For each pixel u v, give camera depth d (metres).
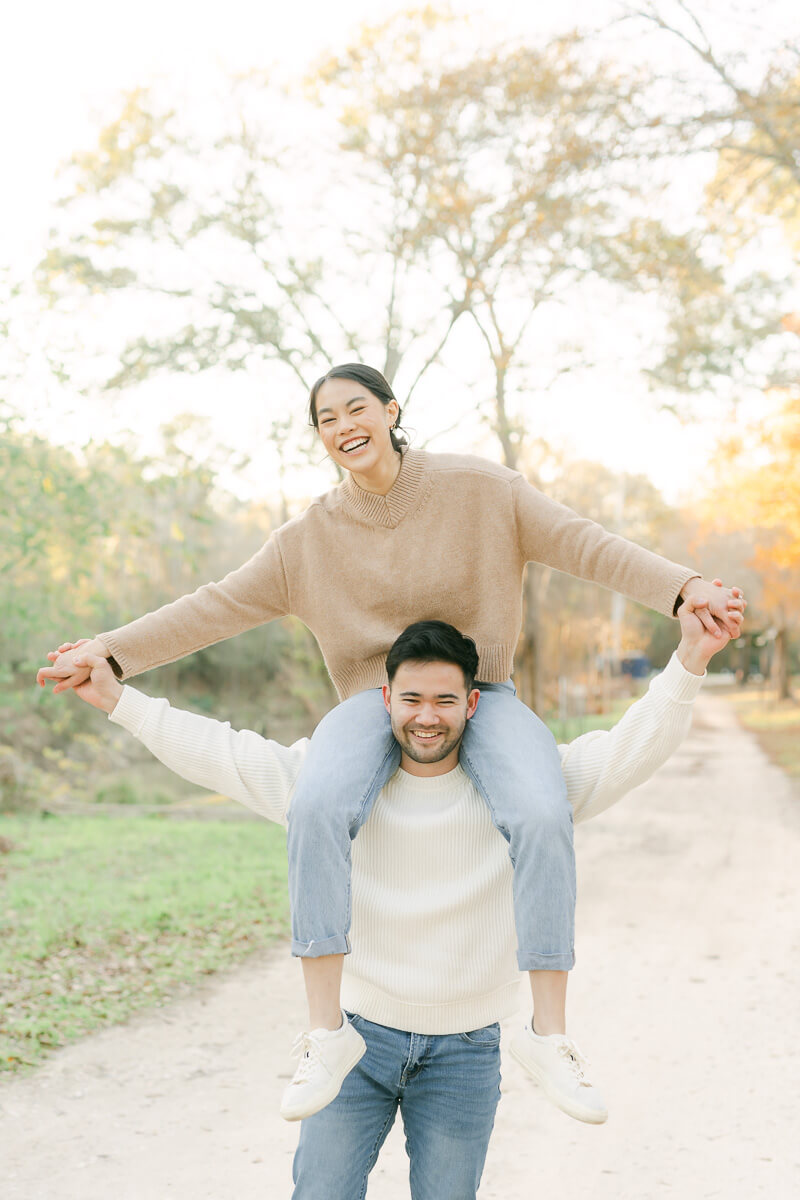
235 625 2.56
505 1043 5.41
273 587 2.57
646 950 7.22
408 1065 2.28
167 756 2.45
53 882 8.89
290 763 2.47
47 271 15.11
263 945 7.23
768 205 15.46
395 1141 4.28
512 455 23.11
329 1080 2.00
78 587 12.10
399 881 2.29
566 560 2.44
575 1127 4.32
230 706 30.22
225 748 2.43
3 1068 4.79
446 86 15.21
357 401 2.37
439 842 2.27
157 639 2.48
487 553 2.46
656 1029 5.55
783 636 49.91
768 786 18.89
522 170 15.61
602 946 7.36
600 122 13.80
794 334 16.53
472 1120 2.31
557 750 2.34
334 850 2.11
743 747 29.09
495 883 2.28
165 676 30.48
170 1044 5.24
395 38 18.34
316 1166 2.26
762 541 34.94
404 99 16.47
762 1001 6.00
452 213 17.09
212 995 6.10
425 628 2.24
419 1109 2.34
